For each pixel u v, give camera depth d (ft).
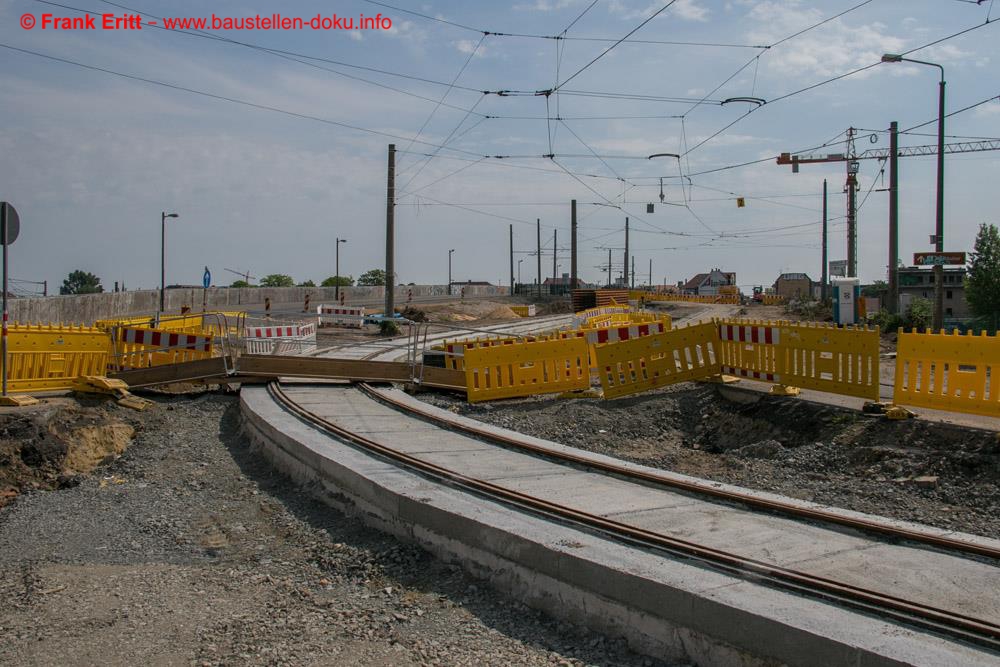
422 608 21.22
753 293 341.62
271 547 26.96
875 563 20.51
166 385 54.75
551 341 52.60
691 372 51.29
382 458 32.35
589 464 31.91
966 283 189.88
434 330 131.44
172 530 28.58
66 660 18.31
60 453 38.14
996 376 34.24
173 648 18.93
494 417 46.73
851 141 137.49
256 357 53.21
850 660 14.84
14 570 24.66
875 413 38.58
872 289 251.39
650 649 18.10
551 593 20.56
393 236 116.26
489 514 23.98
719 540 22.34
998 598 18.19
